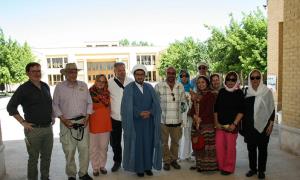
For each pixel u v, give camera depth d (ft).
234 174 16.97
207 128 16.90
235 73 16.46
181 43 124.36
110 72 199.62
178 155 19.69
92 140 17.13
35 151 15.10
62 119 15.60
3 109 62.13
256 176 16.55
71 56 193.67
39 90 14.82
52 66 192.75
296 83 20.04
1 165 17.53
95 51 195.31
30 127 14.60
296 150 20.22
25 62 108.99
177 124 17.88
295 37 20.03
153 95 16.99
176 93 17.85
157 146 17.07
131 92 16.70
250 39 52.95
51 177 17.37
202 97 16.98
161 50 189.37
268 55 34.94
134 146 16.72
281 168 17.72
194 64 99.55
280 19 32.22
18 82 107.55
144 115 16.58
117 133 18.01
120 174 17.51
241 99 16.34
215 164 17.07
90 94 17.02
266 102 15.78
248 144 16.43
